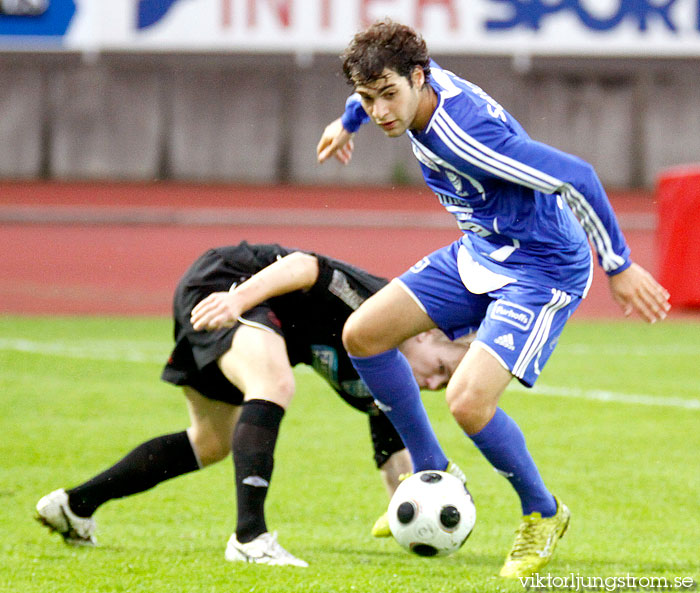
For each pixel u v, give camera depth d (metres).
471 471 17.94
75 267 51.47
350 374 13.67
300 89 81.56
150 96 81.38
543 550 12.25
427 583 11.17
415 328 12.71
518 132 12.13
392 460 14.42
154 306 41.66
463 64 76.25
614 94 80.38
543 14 73.56
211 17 74.31
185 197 74.38
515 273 12.34
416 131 12.06
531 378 12.27
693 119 80.44
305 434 20.53
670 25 73.19
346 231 64.19
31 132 80.88
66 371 26.86
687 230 40.72
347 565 12.02
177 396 23.98
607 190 80.12
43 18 73.56
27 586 10.79
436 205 72.81
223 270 13.38
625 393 25.03
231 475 17.44
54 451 18.66
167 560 12.03
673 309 41.44
